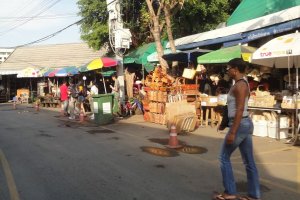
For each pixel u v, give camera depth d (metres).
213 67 15.66
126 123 16.19
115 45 19.31
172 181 7.11
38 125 16.55
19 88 41.19
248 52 12.28
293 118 10.78
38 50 40.25
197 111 14.35
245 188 6.57
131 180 7.23
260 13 15.62
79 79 29.25
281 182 6.93
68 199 6.23
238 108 5.62
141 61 21.23
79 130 14.50
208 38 16.09
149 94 16.08
